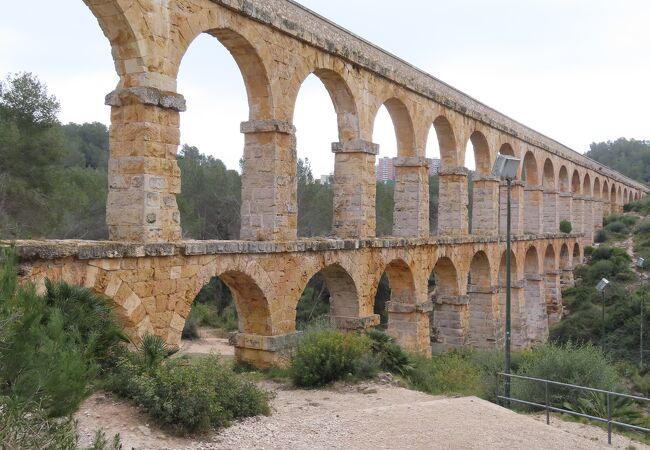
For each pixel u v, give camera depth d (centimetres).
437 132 3362
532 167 4856
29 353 852
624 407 2041
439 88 3372
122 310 1507
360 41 2753
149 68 1595
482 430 1456
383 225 5766
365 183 2517
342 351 2127
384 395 1936
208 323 4819
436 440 1350
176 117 1678
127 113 1593
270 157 2042
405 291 2877
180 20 1684
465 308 3297
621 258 5978
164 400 1238
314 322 2594
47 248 1310
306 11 2384
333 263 2308
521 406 2061
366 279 2500
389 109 2902
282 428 1362
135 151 1585
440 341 3288
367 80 2555
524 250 4403
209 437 1230
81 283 1406
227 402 1403
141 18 1570
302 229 5356
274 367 2073
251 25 1925
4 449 732
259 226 2059
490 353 2917
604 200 8375
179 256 1656
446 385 2331
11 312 852
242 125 2056
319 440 1290
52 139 3772
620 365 3975
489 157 3831
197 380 1316
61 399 878
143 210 1571
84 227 4578
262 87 2034
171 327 1638
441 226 3384
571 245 5903
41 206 3750
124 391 1300
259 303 2044
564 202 6062
